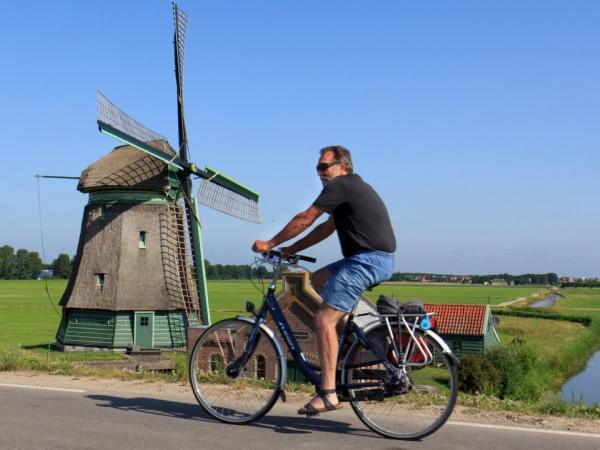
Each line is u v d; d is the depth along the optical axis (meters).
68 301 34.72
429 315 5.74
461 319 47.62
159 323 34.00
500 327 72.06
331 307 5.74
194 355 6.46
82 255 35.00
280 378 6.09
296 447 5.32
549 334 66.38
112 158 35.00
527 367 35.91
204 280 34.12
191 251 34.31
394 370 5.72
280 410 6.71
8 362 9.08
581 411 6.66
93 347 34.06
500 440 5.57
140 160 34.22
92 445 5.33
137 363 27.77
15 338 46.25
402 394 5.80
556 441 5.53
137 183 33.75
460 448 5.35
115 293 33.69
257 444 5.39
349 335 5.96
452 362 5.59
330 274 5.94
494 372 32.53
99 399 7.13
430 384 6.68
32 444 5.36
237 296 111.38
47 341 43.62
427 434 5.59
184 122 34.31
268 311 6.37
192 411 6.61
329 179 5.94
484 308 48.19
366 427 6.05
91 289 34.25
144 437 5.59
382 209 5.82
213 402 6.40
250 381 6.67
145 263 34.06
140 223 34.22
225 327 6.40
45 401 7.01
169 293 33.97
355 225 5.73
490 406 6.79
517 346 39.06
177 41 34.03
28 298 99.31
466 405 6.82
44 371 8.86
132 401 7.05
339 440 5.57
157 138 33.25
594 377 43.94
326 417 6.43
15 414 6.38
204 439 5.54
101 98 29.48
